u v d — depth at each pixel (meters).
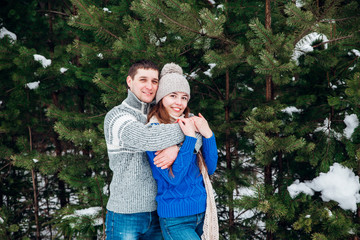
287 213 2.91
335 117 3.32
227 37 3.51
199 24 2.83
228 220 4.00
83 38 4.12
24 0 5.23
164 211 1.83
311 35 3.00
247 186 3.51
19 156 4.11
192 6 3.02
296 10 2.46
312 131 3.31
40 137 6.01
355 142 3.01
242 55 3.03
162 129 1.72
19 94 4.38
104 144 3.34
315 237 2.83
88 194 3.42
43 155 4.23
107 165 3.85
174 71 2.00
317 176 3.24
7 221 4.75
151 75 1.95
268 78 3.19
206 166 1.98
